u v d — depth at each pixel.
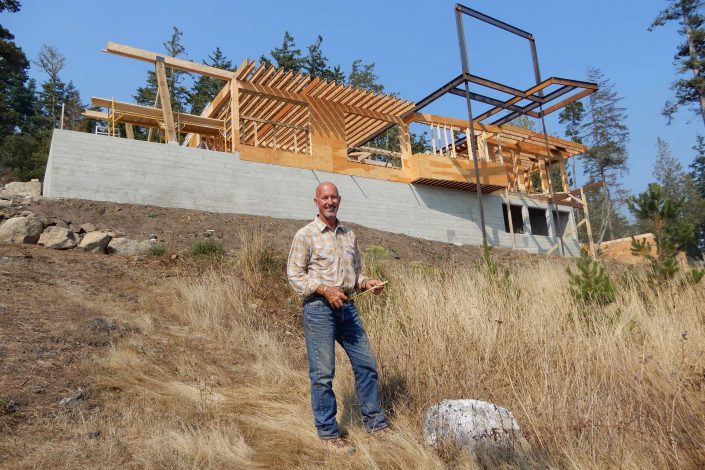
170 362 4.75
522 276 6.76
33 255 7.83
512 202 20.55
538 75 18.86
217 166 13.62
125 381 4.05
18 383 3.61
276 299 7.73
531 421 2.94
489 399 3.50
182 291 7.03
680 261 5.36
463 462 2.71
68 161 11.64
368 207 16.25
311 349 3.22
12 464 2.61
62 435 3.03
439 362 3.98
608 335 3.84
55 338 4.64
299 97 15.59
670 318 4.21
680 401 2.86
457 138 21.36
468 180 18.17
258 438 3.26
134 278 7.61
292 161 14.92
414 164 17.42
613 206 41.25
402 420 3.38
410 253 13.59
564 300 5.00
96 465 2.69
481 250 16.02
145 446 2.97
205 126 16.27
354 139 19.42
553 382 3.29
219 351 5.37
